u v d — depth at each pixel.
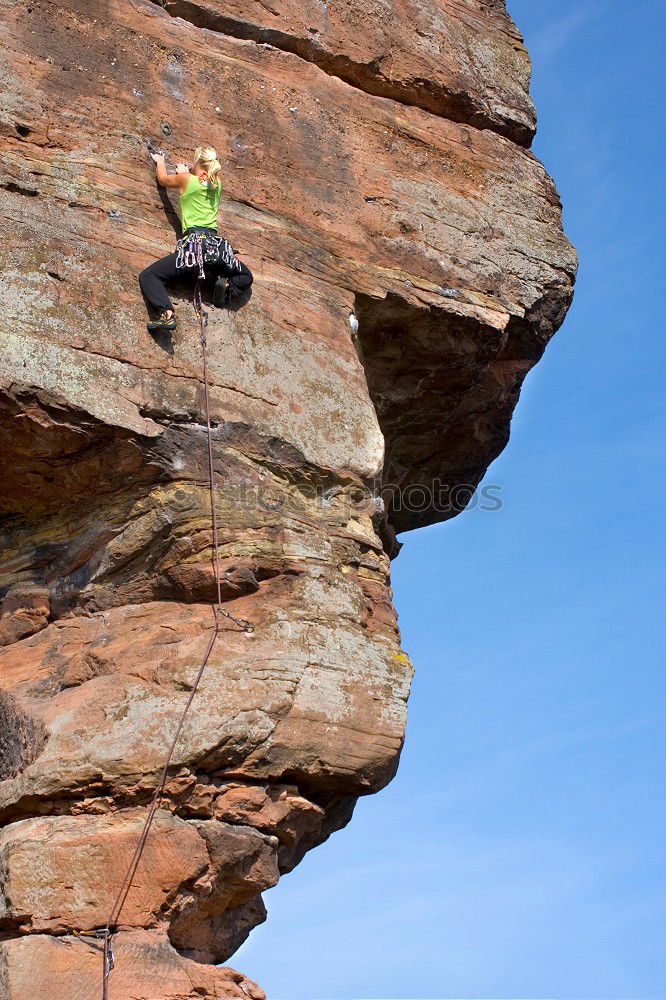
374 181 13.23
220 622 10.48
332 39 13.48
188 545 10.76
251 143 12.50
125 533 10.93
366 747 10.42
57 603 11.15
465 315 13.18
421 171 13.62
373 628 11.10
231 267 11.38
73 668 10.50
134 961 9.22
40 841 9.41
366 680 10.67
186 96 12.26
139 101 11.91
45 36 11.60
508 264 13.79
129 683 10.18
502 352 14.19
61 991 8.97
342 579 11.06
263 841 9.94
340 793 10.66
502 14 15.19
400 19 14.07
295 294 12.13
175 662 10.20
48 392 10.30
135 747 9.78
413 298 12.92
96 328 10.76
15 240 10.68
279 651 10.38
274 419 11.38
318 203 12.73
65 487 11.09
